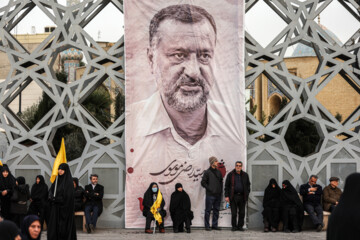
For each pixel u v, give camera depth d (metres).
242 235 12.91
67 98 14.71
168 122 14.14
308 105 14.47
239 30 14.13
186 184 14.02
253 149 14.35
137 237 12.55
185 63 14.17
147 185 14.03
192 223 13.98
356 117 14.46
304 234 13.13
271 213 13.68
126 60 14.18
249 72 14.45
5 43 14.66
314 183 13.80
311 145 26.69
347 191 4.80
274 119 14.45
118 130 14.35
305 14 14.55
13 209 12.70
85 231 13.70
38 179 13.24
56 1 15.03
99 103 27.08
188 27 14.18
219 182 13.77
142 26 14.21
